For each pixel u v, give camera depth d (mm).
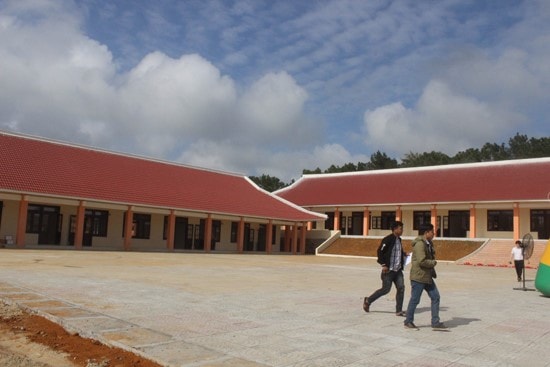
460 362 6734
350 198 46719
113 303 10078
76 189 30172
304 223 44000
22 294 10578
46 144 34188
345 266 27016
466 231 43312
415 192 43688
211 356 6605
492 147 84688
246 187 45812
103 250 30438
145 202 32812
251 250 44094
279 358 6605
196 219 39906
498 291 15891
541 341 8148
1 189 26375
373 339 7859
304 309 10414
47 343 7320
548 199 35844
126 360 6594
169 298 11141
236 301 11164
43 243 30969
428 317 10023
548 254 14602
